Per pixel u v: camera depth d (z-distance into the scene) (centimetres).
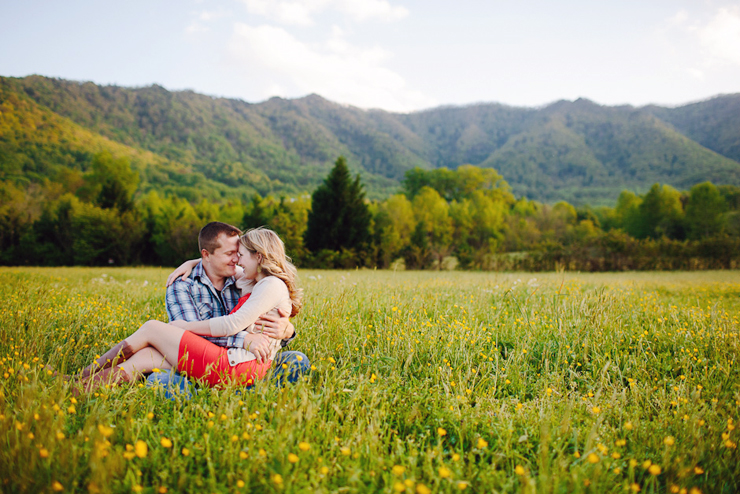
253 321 275
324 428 202
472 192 8075
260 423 202
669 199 5603
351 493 160
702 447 194
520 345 358
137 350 266
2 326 346
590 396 264
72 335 346
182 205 5194
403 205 4844
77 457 165
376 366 299
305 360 287
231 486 160
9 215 4016
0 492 153
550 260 2819
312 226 3391
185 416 212
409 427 224
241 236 308
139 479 161
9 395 220
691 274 2041
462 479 174
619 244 2770
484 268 2902
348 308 446
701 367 324
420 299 508
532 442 210
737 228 5197
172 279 307
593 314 415
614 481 179
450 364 314
